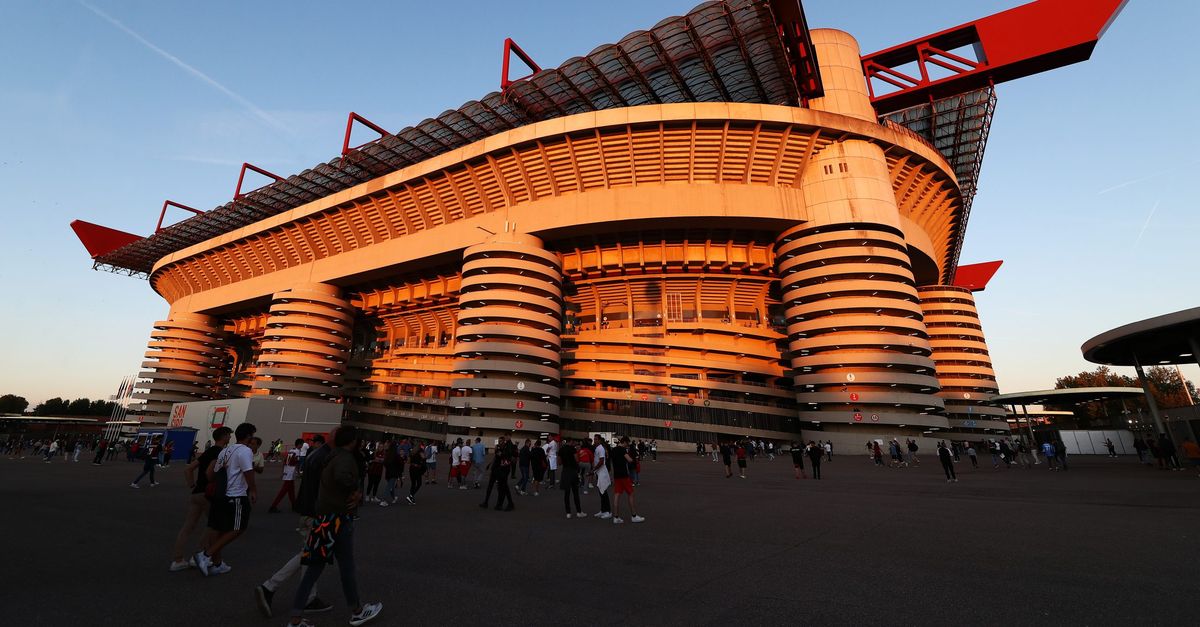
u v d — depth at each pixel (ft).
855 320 144.46
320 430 156.15
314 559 14.08
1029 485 55.21
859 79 172.24
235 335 259.39
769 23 133.80
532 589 18.13
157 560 22.20
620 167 156.87
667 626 14.35
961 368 202.28
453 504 43.73
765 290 177.17
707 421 161.48
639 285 180.45
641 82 156.76
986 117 173.58
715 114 144.66
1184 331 66.08
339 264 202.28
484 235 170.50
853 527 30.53
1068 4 148.77
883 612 15.39
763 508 39.50
